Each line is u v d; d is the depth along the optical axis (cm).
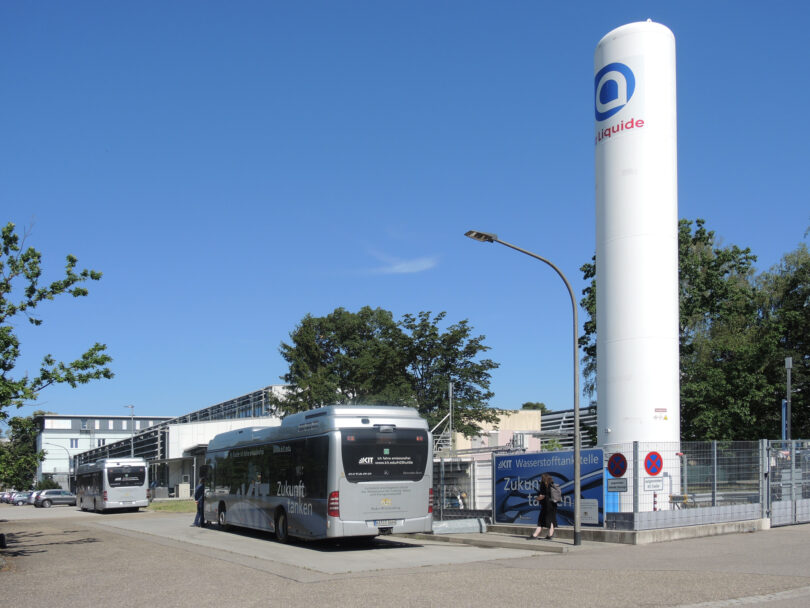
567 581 1237
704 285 4206
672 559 1506
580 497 1944
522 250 1862
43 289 1992
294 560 1617
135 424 12988
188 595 1155
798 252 4681
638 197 2359
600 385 2402
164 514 4084
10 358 1923
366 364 5119
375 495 1808
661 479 1933
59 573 1476
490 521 2309
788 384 3481
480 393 4925
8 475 1922
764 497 2089
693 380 4003
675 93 2442
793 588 1127
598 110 2470
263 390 6875
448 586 1203
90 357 2005
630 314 2336
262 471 2200
